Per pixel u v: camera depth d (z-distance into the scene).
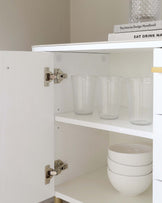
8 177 0.92
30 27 1.28
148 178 1.03
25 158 0.96
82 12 1.39
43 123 1.02
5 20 1.19
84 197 1.06
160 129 0.80
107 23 1.31
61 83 1.13
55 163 1.12
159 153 0.81
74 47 0.99
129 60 1.28
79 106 1.12
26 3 1.26
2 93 0.88
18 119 0.93
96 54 1.27
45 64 1.01
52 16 1.36
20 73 0.92
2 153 0.90
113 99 1.05
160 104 0.80
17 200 0.95
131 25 0.98
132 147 1.17
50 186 1.06
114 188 1.13
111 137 1.36
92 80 1.13
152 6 1.03
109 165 1.07
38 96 0.99
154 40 0.81
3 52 0.87
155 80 0.81
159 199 0.82
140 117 0.95
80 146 1.23
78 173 1.23
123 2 1.25
